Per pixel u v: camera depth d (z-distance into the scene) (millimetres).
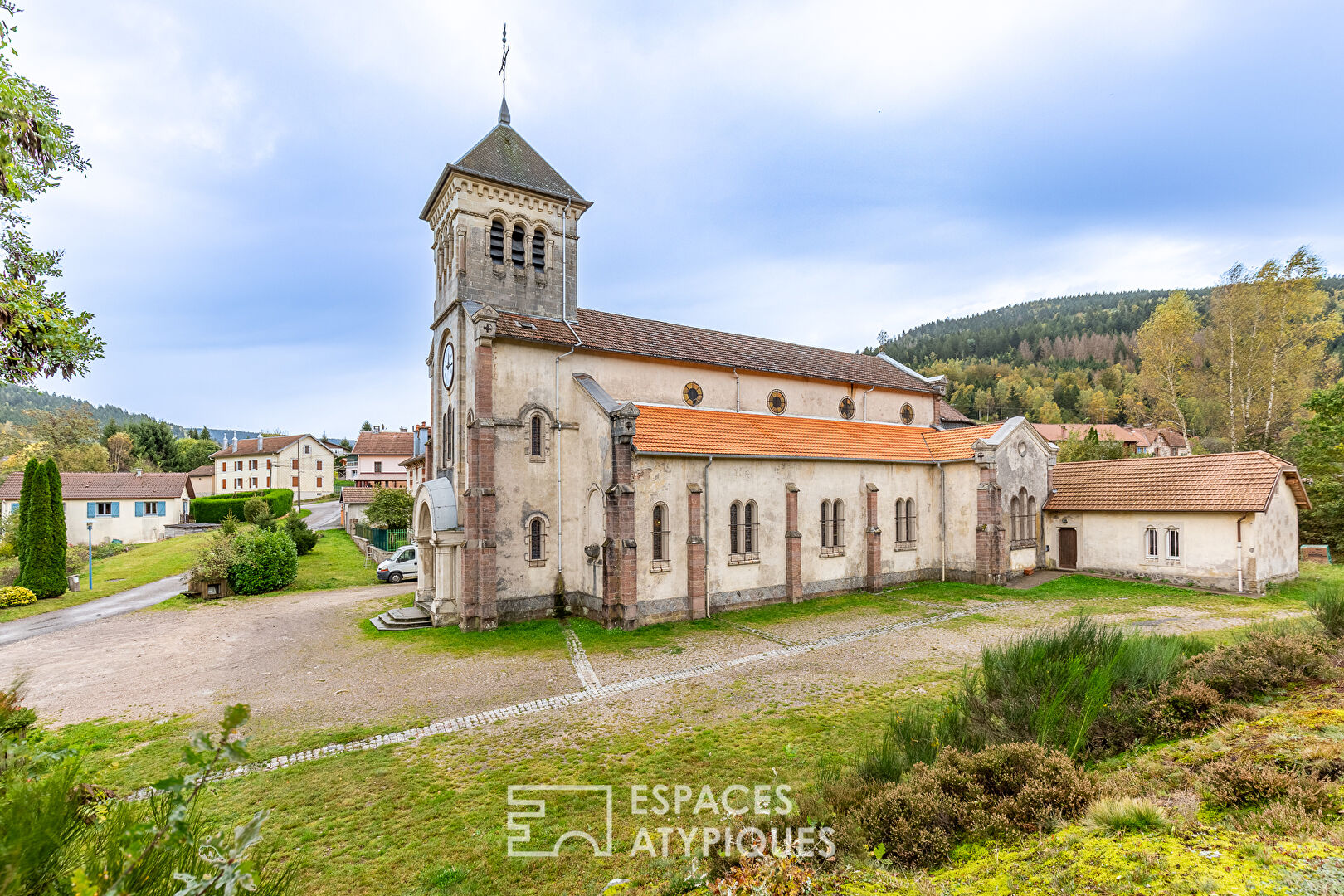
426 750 13477
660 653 20453
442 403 29000
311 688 17703
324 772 12461
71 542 57469
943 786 8008
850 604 27672
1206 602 26109
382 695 17000
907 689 16266
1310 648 11312
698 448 25641
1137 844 5867
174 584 36406
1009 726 10141
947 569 33219
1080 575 32906
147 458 99500
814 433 31328
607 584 23734
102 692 17562
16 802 4023
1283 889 4621
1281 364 51469
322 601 30609
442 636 23203
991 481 31438
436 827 10305
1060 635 12820
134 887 3746
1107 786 7473
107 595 34125
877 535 30547
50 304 10914
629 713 15352
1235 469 29188
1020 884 5621
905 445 34156
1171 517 30188
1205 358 58875
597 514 25125
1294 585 29125
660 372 29125
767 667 18719
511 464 25000
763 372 31812
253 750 13578
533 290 27672
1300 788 6363
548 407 26109
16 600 31938
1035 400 127250
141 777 12391
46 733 14625
